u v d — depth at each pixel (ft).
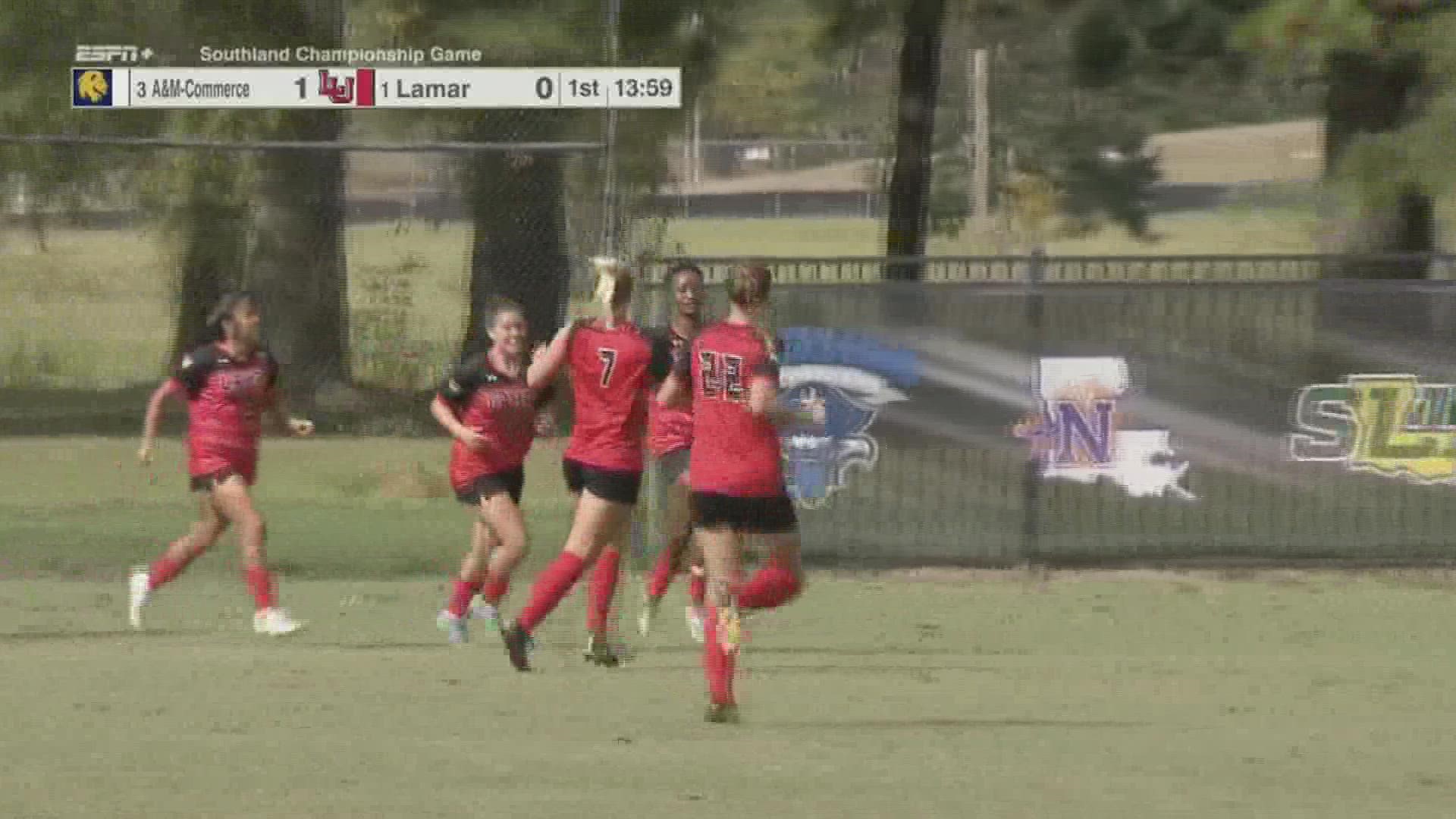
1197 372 223.92
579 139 309.01
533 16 293.02
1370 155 241.76
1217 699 152.76
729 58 320.91
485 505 176.86
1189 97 622.54
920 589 214.69
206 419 182.70
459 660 170.91
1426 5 238.27
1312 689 157.48
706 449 139.13
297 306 349.00
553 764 124.88
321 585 219.20
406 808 111.96
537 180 313.94
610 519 160.86
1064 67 291.79
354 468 298.97
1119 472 224.53
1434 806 114.42
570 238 312.71
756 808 112.57
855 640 183.62
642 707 147.43
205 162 352.90
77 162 358.43
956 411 224.94
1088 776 122.52
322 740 132.98
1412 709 148.66
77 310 420.77
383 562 232.53
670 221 402.93
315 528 255.50
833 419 224.74
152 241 377.50
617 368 159.63
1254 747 132.67
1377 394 223.30
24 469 305.32
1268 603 206.08
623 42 295.48
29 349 398.01
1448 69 237.66
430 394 341.41
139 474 302.25
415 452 319.68
